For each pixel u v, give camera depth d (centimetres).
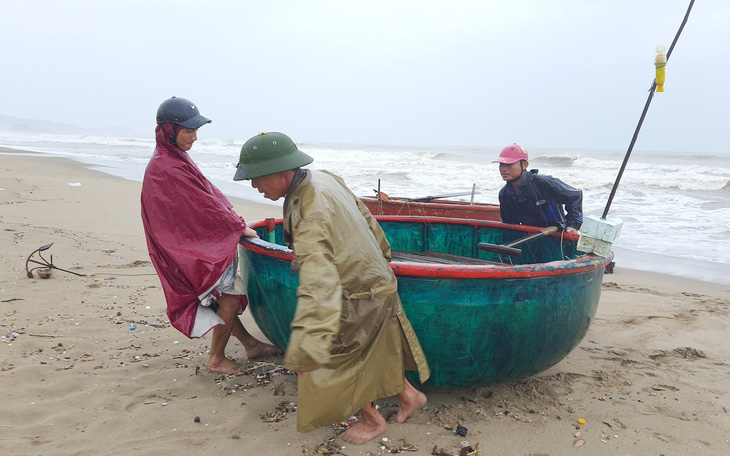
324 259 225
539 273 285
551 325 299
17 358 366
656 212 1363
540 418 314
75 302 490
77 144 5903
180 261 318
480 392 346
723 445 290
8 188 1320
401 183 2086
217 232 330
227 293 338
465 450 274
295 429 292
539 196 457
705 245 991
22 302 477
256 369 370
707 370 403
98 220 951
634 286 691
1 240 693
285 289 310
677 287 688
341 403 253
